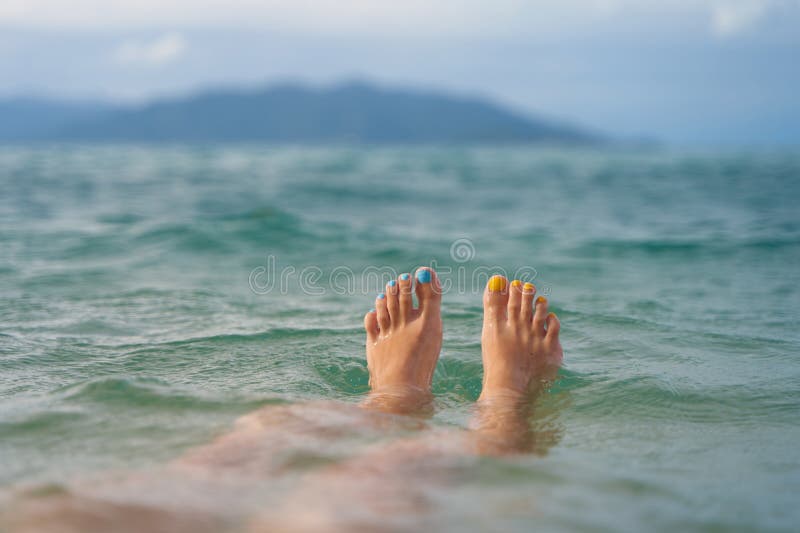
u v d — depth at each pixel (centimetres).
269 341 136
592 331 143
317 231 263
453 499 87
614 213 362
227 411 105
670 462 97
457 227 303
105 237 239
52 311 152
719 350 133
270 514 81
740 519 85
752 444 102
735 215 336
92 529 76
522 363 126
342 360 129
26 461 95
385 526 77
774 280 185
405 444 98
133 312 152
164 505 84
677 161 1259
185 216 308
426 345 128
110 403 106
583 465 96
